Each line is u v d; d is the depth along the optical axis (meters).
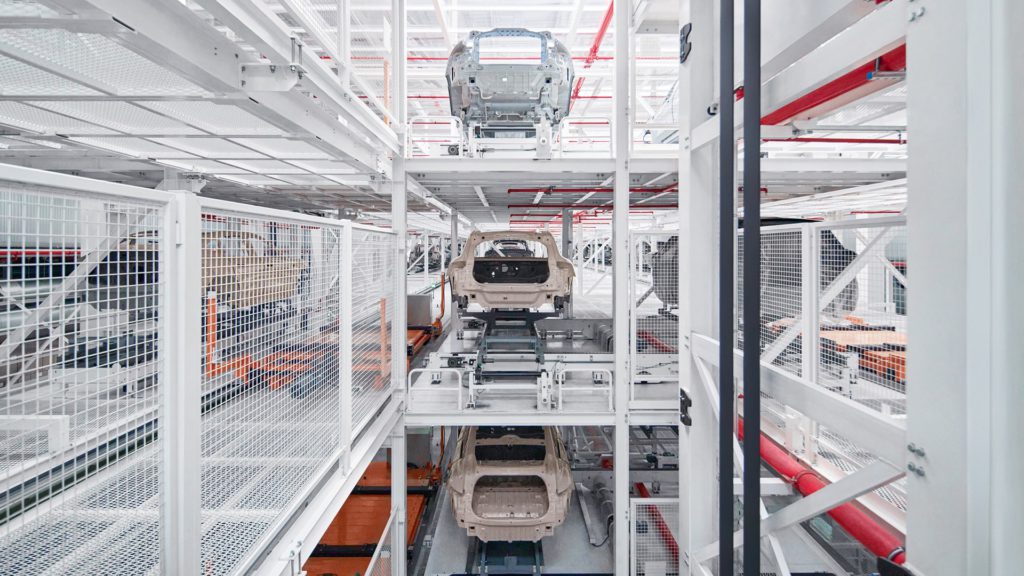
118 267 1.22
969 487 0.96
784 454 3.38
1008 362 0.92
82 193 1.10
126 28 1.44
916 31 1.06
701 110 2.46
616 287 4.53
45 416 1.06
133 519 1.32
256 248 1.89
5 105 2.51
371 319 3.42
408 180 5.04
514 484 5.31
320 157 3.72
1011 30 0.89
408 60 8.03
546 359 5.88
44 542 1.08
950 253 1.00
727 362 1.60
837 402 1.46
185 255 1.45
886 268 2.51
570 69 5.33
